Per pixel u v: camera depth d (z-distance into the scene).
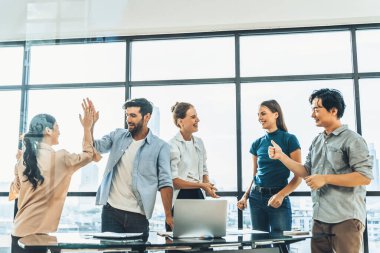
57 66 4.64
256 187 3.27
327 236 2.55
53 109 4.53
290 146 3.19
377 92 4.16
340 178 2.42
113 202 2.74
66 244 1.86
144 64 4.58
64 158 2.59
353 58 4.21
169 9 4.04
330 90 2.67
